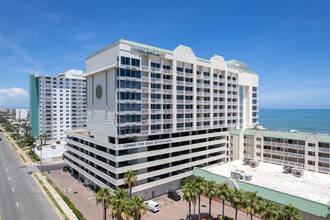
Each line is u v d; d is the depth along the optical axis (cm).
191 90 6222
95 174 5900
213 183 3859
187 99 6109
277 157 6656
